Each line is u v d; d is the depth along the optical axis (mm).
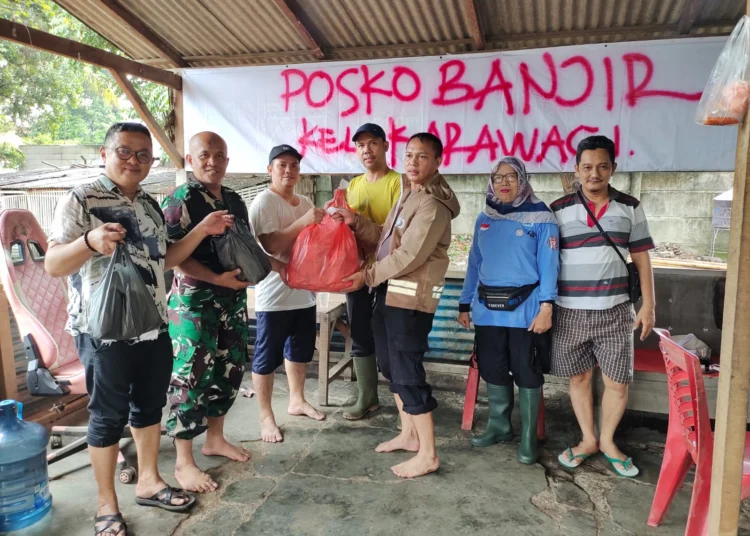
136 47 3611
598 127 3264
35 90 12602
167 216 2359
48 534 2168
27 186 7285
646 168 3234
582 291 2615
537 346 2738
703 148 3156
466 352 3906
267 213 2818
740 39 1441
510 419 3072
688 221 7539
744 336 1502
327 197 7918
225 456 2811
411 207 2484
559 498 2441
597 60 3207
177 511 2314
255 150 3820
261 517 2283
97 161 10609
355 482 2572
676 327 3322
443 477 2621
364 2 3080
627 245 2641
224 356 2680
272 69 3713
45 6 8320
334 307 3586
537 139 3355
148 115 3553
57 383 2490
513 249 2699
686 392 2068
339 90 3623
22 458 2182
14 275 2514
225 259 2385
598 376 2949
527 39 3322
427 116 3500
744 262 1478
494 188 2752
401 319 2508
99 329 1939
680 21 3012
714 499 1630
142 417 2266
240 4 3150
